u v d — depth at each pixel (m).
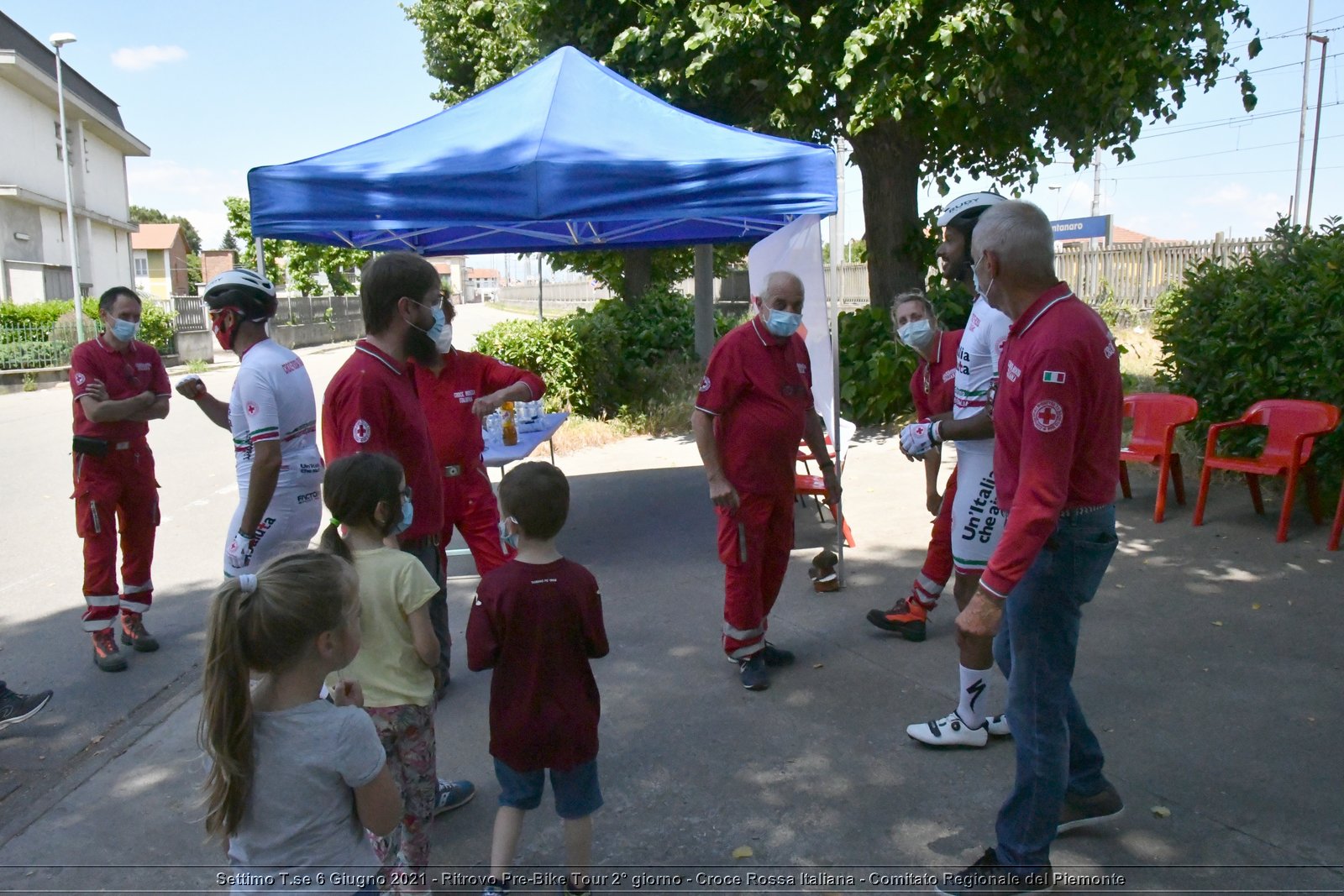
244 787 2.00
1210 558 5.69
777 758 3.72
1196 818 3.18
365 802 2.11
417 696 2.84
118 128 33.66
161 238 58.31
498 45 18.28
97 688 4.79
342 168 5.12
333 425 3.39
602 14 11.54
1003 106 10.73
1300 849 3.00
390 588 2.79
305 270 36.56
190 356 27.70
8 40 26.84
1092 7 9.55
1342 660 4.30
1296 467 5.78
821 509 7.27
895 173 11.56
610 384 12.46
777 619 5.18
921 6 9.03
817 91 10.29
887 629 4.84
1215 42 9.72
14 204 27.00
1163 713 3.89
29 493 9.48
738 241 8.82
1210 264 7.54
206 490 9.41
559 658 2.80
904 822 3.27
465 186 4.95
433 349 3.52
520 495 2.77
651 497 8.12
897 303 4.50
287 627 1.98
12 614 5.94
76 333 22.28
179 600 6.12
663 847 3.18
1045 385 2.44
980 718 3.71
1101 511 2.60
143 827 3.46
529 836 3.29
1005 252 2.53
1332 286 6.42
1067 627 2.65
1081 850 3.03
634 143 5.24
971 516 3.61
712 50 9.84
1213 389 7.27
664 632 5.07
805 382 4.33
